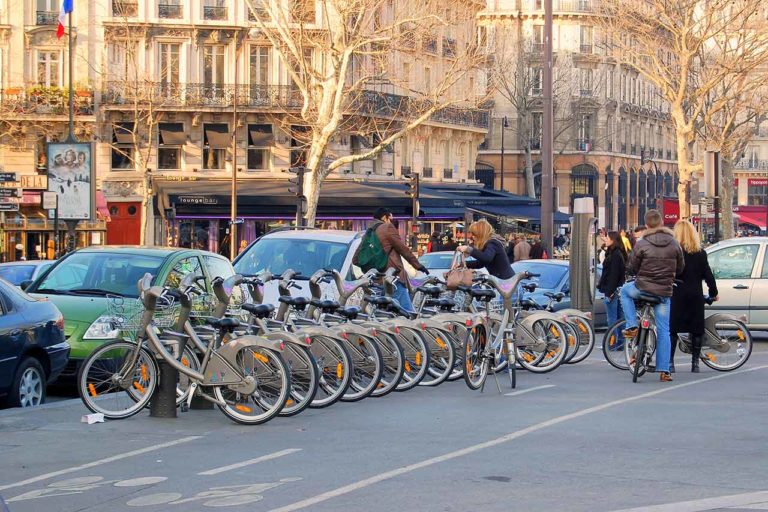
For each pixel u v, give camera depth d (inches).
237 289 645.9
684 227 755.4
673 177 4722.0
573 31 3887.8
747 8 1866.4
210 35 2474.2
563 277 1115.3
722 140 2172.7
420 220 2287.2
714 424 539.5
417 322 674.2
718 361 787.4
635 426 533.3
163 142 2466.8
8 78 2409.0
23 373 610.9
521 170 3934.5
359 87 1894.7
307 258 816.9
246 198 2256.4
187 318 558.3
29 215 2373.3
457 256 729.0
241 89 2484.0
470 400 627.5
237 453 469.4
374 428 530.9
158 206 2337.6
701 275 755.4
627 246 1003.9
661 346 716.7
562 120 3752.5
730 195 2493.8
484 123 3129.9
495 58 3412.9
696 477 410.6
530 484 398.6
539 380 727.1
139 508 373.4
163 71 2469.2
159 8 2453.2
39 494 399.2
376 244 744.3
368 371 621.0
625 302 724.7
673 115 1865.2
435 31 1940.2
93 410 552.4
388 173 2694.4
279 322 595.2
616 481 403.5
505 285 675.4
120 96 2416.3
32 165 2418.8
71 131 2054.6
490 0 3853.3
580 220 1031.6
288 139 2532.0
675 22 1972.2
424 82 2662.4
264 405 545.3
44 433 520.7
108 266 738.2
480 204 2385.6
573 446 478.0
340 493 385.7
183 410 582.9
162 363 559.5
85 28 2421.3
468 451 466.0
